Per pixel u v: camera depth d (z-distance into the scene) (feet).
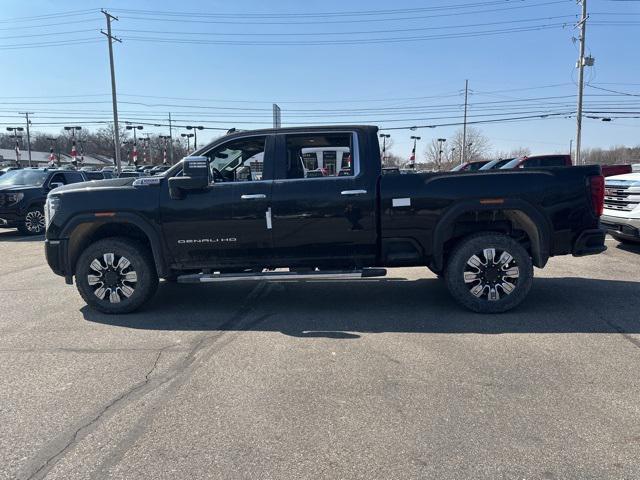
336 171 19.07
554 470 8.69
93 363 13.84
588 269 25.34
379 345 14.87
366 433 9.97
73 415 10.90
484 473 8.64
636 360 13.42
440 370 12.93
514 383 12.10
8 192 42.88
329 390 11.89
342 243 17.90
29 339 15.96
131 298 18.45
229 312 18.81
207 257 18.21
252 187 17.72
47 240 18.53
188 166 17.07
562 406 10.93
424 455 9.19
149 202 17.88
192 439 9.86
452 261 17.69
